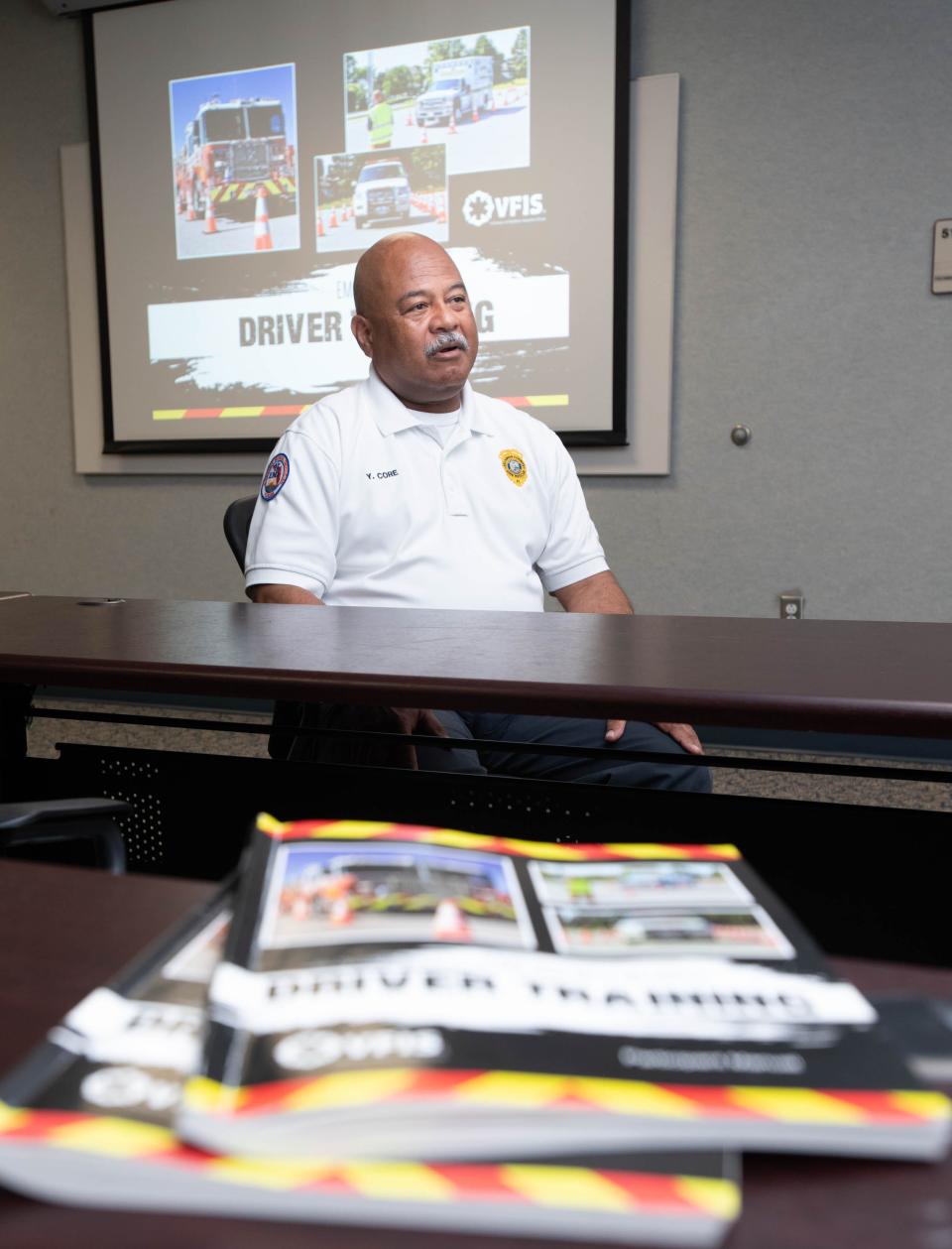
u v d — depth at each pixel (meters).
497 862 0.35
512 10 2.88
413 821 1.05
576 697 0.78
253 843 0.36
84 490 3.60
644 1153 0.22
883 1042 0.25
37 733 3.02
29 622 1.17
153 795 1.12
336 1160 0.22
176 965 0.29
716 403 2.91
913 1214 0.22
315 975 0.27
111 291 3.41
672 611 3.03
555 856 0.36
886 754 2.71
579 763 1.36
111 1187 0.22
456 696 0.81
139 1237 0.21
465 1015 0.25
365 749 1.27
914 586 2.82
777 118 2.75
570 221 2.92
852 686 0.78
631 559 3.05
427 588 1.62
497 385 3.06
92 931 0.35
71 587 3.66
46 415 3.61
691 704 0.77
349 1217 0.21
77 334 3.51
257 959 0.28
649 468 2.97
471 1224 0.21
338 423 1.64
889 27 2.63
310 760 1.28
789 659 0.90
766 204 2.79
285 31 3.12
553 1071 0.23
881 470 2.80
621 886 0.34
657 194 2.85
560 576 1.79
